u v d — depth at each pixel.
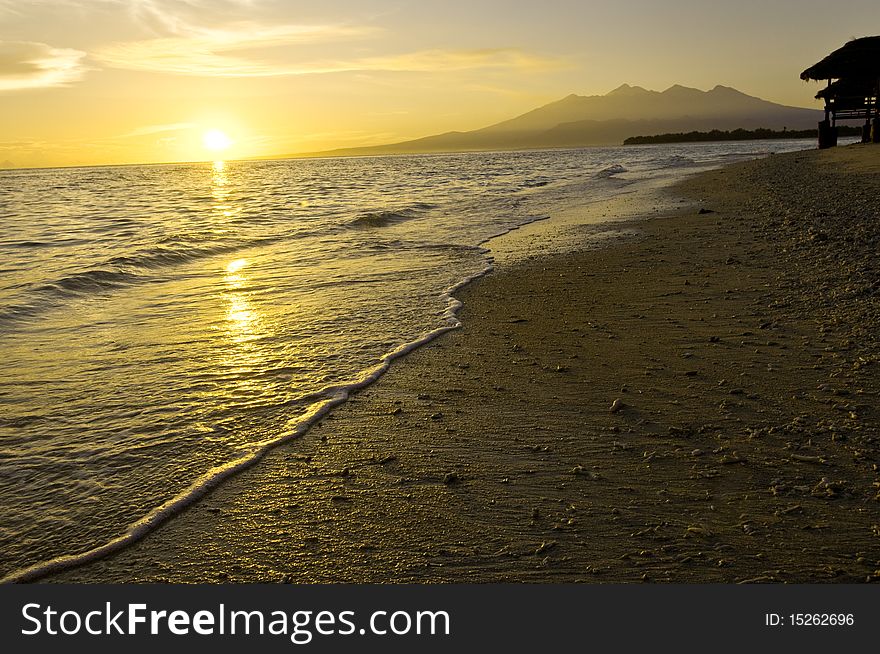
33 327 7.71
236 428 4.88
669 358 5.84
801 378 5.14
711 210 15.38
